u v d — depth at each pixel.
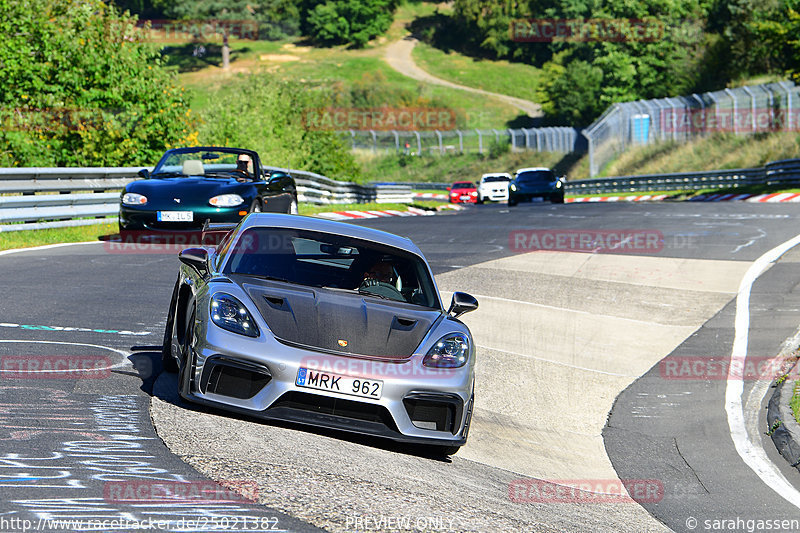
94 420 15.62
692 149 153.00
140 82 76.56
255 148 98.62
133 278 33.97
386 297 19.20
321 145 113.38
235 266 19.11
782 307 35.31
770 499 17.44
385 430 16.67
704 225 60.03
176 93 79.69
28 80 72.56
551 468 18.97
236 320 16.72
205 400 16.42
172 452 14.34
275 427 17.00
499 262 44.69
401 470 15.91
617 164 170.62
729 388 26.08
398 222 65.12
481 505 14.66
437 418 17.22
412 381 16.73
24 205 45.03
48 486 12.05
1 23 72.12
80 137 73.19
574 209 79.62
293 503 12.74
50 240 44.34
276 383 16.20
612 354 29.42
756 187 108.38
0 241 41.88
